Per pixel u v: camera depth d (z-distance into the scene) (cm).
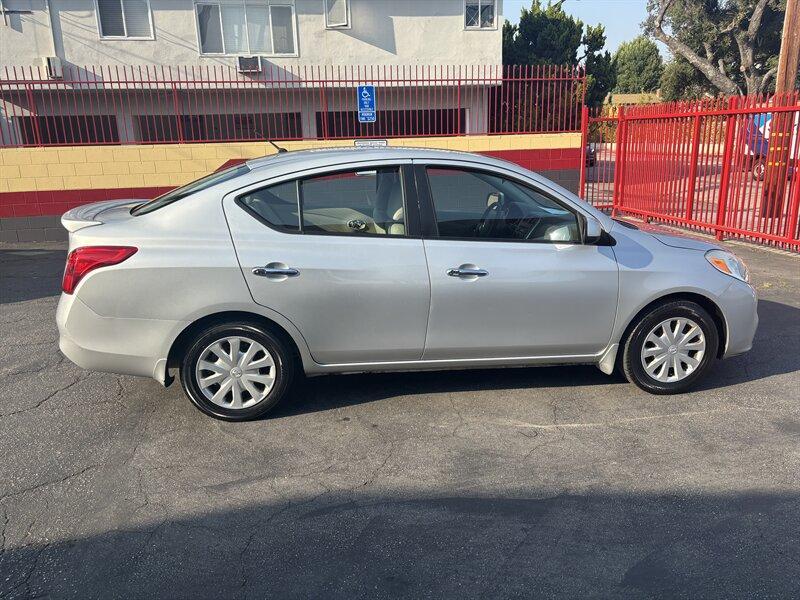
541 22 2633
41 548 290
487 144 1309
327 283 391
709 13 3362
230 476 348
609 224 436
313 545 291
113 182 1169
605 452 369
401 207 404
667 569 273
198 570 276
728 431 391
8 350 557
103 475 350
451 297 403
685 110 1048
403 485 338
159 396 451
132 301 378
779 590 260
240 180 395
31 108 1191
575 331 424
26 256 1027
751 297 446
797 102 844
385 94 1593
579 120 1370
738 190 945
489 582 267
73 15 1491
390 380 472
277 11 1573
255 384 408
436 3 1617
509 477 344
